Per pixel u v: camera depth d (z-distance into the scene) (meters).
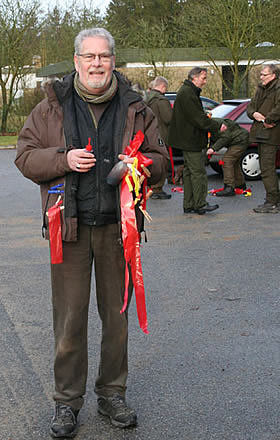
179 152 14.79
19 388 3.81
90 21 31.27
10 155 19.86
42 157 3.08
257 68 32.94
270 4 28.77
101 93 3.11
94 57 3.02
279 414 3.44
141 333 4.62
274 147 8.93
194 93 8.58
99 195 3.16
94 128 3.13
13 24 26.95
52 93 3.14
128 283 3.20
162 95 10.69
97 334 4.60
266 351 4.27
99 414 3.46
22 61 27.70
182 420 3.39
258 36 28.88
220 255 6.77
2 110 29.05
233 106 12.85
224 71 33.62
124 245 3.13
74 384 3.31
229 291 5.55
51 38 31.77
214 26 29.03
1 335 4.62
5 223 8.64
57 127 3.14
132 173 3.08
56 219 3.13
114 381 3.41
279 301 5.28
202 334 4.58
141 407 3.54
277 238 7.53
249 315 4.96
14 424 3.39
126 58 32.66
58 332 3.29
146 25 32.12
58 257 3.15
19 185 12.65
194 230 8.01
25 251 7.03
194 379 3.87
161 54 31.36
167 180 12.72
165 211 9.31
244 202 10.02
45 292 5.59
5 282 5.88
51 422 3.31
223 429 3.29
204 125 8.61
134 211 3.13
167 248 7.09
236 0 28.23
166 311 5.06
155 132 3.31
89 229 3.22
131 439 3.20
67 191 3.12
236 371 3.97
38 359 4.21
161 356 4.21
